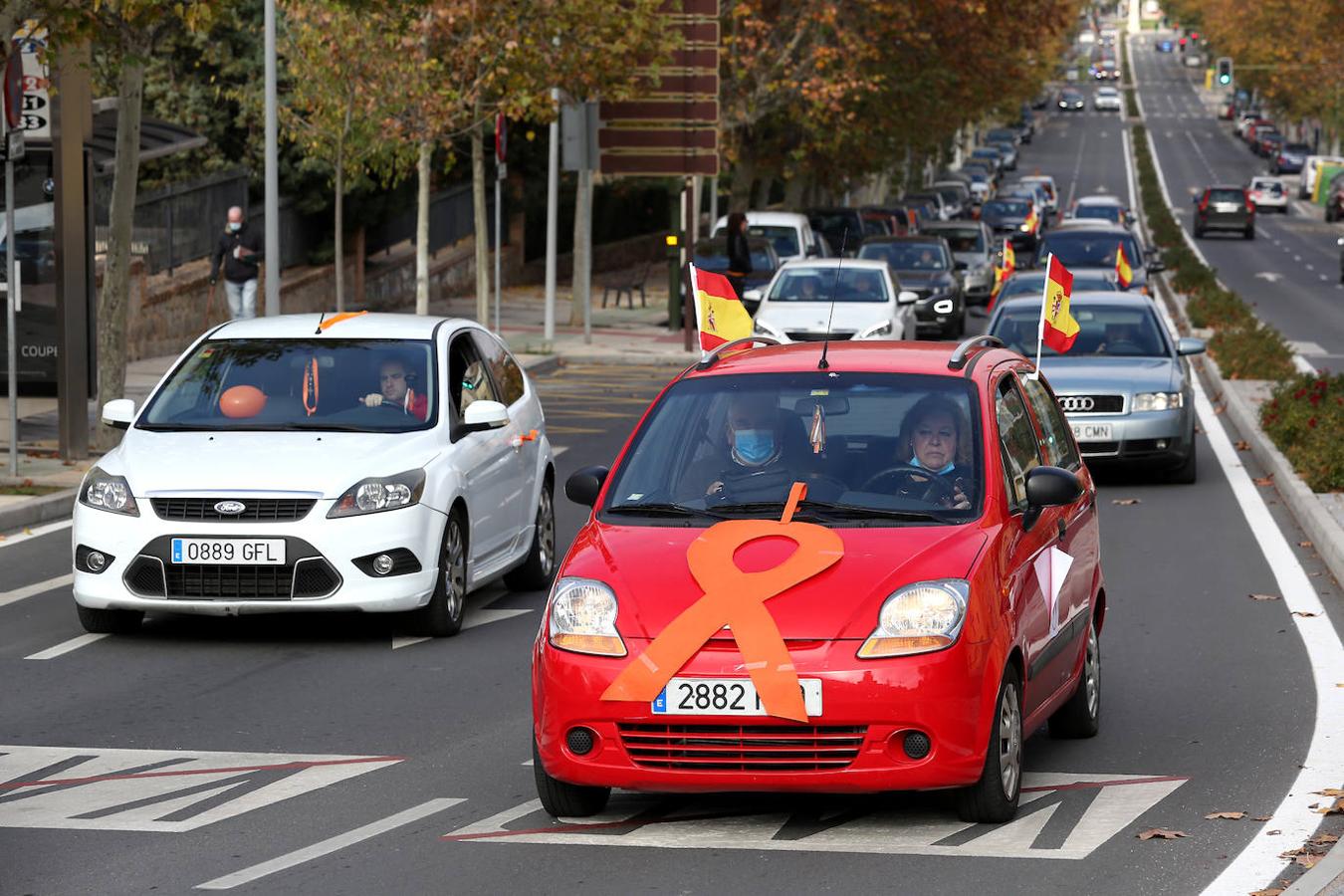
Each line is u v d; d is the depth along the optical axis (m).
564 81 91.81
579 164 94.56
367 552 30.88
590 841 20.23
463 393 34.66
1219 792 22.12
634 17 92.75
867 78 144.00
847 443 22.50
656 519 21.81
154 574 30.88
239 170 99.19
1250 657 30.11
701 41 102.12
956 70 167.88
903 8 140.88
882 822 20.84
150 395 34.06
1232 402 67.69
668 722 19.62
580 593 20.38
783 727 19.53
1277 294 138.00
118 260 53.91
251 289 81.25
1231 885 18.48
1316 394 56.88
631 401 75.12
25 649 31.17
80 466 51.56
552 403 74.25
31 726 25.92
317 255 109.88
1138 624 33.00
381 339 34.78
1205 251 197.75
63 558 39.91
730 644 19.72
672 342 100.62
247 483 30.98
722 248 107.12
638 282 128.38
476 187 98.19
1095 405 51.00
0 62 47.47
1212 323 99.25
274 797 22.17
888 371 23.34
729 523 21.22
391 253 124.50
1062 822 20.83
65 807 21.77
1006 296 65.19
